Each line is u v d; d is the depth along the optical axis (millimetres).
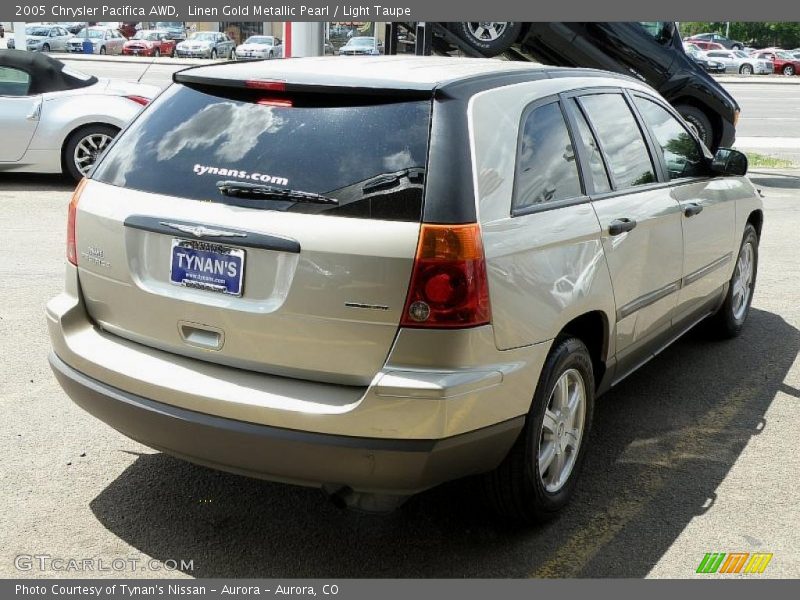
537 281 3330
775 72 50594
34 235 8211
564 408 3701
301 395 3045
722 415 4891
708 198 5141
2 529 3531
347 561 3426
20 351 5395
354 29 31297
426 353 2975
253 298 3115
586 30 13234
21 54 10617
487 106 3332
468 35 12336
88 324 3570
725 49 53469
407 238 2967
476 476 3504
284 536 3584
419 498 3900
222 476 4043
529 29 12844
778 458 4387
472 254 3018
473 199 3080
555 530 3678
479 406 3080
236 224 3109
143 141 3525
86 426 4469
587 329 4004
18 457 4117
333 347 3021
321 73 3365
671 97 13992
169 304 3266
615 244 3930
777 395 5199
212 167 3277
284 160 3178
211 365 3230
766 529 3721
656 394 5172
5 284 6676
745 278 6164
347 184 3072
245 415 3062
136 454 4207
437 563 3428
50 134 10555
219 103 3447
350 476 3035
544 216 3463
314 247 2994
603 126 4180
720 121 14312
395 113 3180
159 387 3199
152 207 3301
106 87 10969
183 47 49344
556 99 3828
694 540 3621
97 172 3602
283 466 3072
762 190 12516
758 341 6141
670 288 4676
